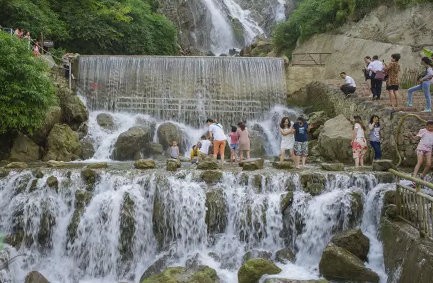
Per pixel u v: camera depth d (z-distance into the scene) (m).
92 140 16.61
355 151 12.62
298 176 10.92
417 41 19.33
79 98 17.86
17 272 10.00
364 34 21.48
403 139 12.59
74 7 24.30
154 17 27.70
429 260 7.05
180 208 10.65
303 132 12.59
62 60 19.67
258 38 32.38
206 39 34.75
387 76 13.59
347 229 9.90
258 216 10.40
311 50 24.30
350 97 16.00
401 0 20.34
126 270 10.27
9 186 11.32
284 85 20.83
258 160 12.54
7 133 15.13
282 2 38.44
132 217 10.49
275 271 9.02
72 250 10.55
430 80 12.57
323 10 23.53
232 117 19.83
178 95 20.17
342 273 8.70
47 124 15.58
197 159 14.91
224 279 9.16
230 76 20.52
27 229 10.81
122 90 20.09
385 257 8.87
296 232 10.30
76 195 10.95
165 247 10.53
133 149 16.16
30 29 20.55
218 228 10.61
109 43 24.33
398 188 9.03
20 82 14.08
